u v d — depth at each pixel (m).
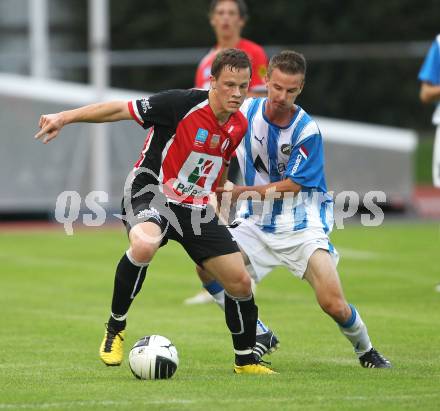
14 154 77.56
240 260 26.55
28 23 101.62
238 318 26.81
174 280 49.91
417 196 97.12
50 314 39.47
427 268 52.97
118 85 107.44
